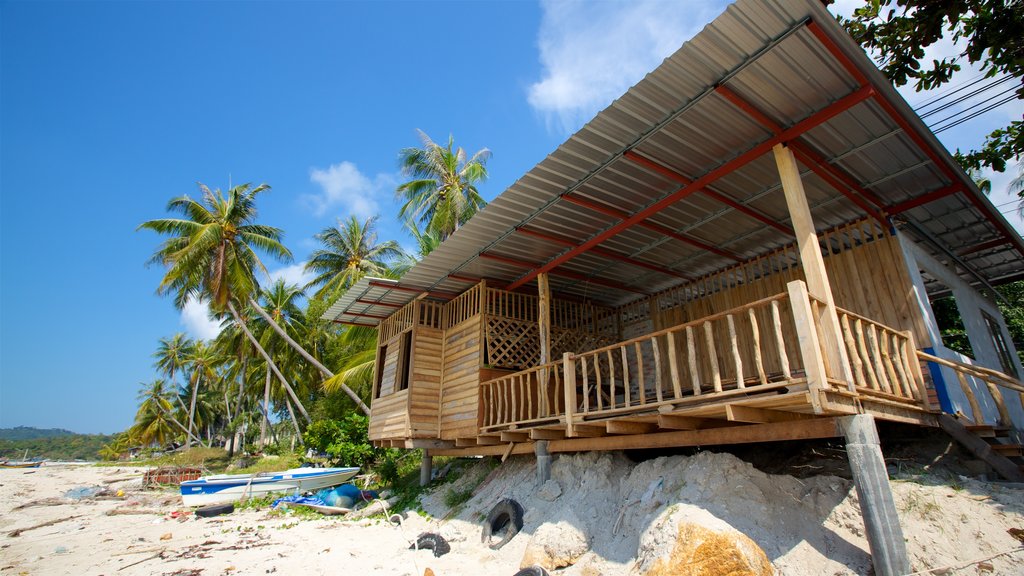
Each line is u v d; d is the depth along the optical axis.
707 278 9.66
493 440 8.87
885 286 7.01
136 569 6.89
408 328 11.01
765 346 8.49
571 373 7.06
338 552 7.38
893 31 7.70
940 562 4.31
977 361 7.96
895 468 5.80
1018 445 5.80
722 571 4.22
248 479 13.20
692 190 6.43
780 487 5.37
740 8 4.05
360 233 25.53
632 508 5.92
